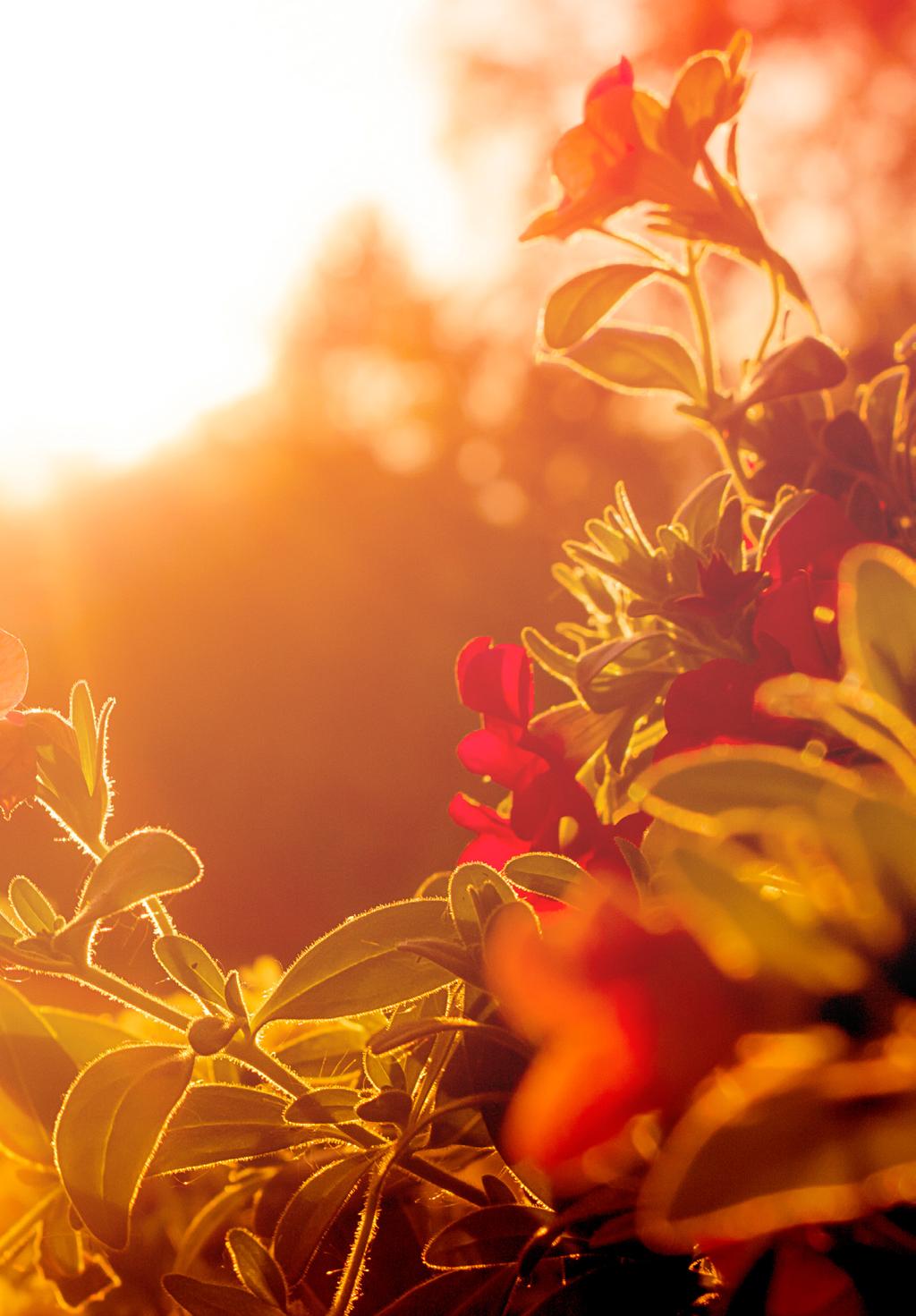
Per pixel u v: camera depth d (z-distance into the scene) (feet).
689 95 1.90
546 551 28.02
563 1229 1.61
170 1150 1.69
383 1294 1.73
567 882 1.66
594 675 1.79
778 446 1.93
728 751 1.42
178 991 2.10
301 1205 1.67
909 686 1.43
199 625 26.43
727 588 1.77
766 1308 1.52
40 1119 1.70
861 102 18.86
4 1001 1.72
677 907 1.38
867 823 1.34
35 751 1.73
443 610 27.12
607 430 27.14
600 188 1.91
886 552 1.43
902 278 15.76
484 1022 1.68
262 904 18.98
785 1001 1.33
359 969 1.69
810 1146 1.22
